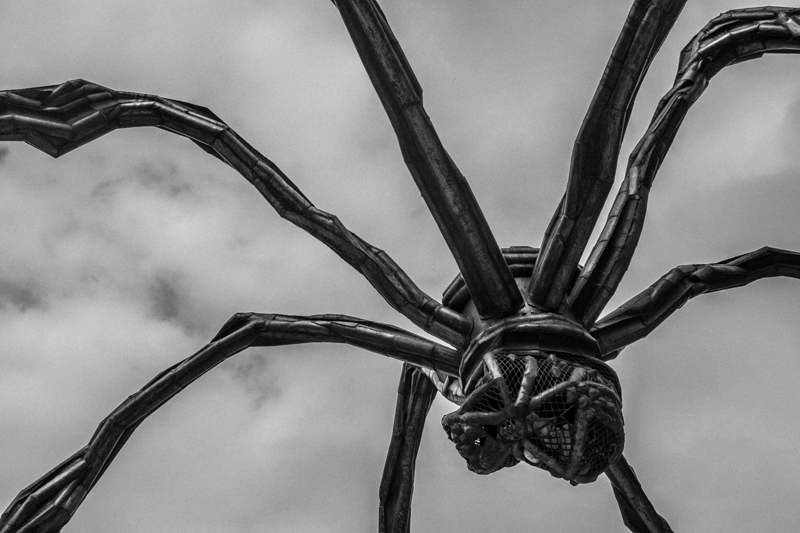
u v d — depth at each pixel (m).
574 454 10.53
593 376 10.82
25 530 12.55
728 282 12.74
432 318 11.62
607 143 10.73
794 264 13.08
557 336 10.99
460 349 11.62
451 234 11.01
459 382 12.37
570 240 11.05
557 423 10.55
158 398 13.06
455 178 10.70
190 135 12.25
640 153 12.12
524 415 10.42
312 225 11.99
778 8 12.66
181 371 13.09
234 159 12.18
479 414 10.56
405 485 14.93
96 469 13.02
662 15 10.37
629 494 14.25
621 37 10.45
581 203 10.94
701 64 12.62
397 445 14.84
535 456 10.54
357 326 12.70
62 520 12.77
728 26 12.77
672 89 12.54
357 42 10.24
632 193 11.83
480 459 10.74
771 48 12.72
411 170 10.77
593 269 11.52
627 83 10.53
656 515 14.35
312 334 12.95
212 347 13.12
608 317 12.10
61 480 12.79
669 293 12.36
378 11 10.29
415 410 14.68
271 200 12.12
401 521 14.91
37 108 11.49
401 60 10.31
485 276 11.16
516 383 10.83
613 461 10.92
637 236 11.60
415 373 14.54
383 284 11.75
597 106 10.60
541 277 11.26
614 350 12.11
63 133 11.59
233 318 13.41
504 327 11.04
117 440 13.09
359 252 11.81
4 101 11.28
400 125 10.52
